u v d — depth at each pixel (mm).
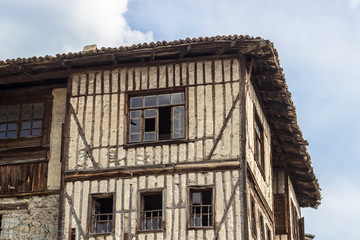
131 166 20016
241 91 20109
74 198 20109
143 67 21062
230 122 19859
